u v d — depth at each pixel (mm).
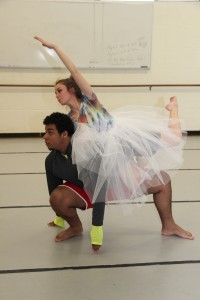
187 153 3912
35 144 4363
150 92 4914
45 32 4539
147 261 1618
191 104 4996
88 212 2189
